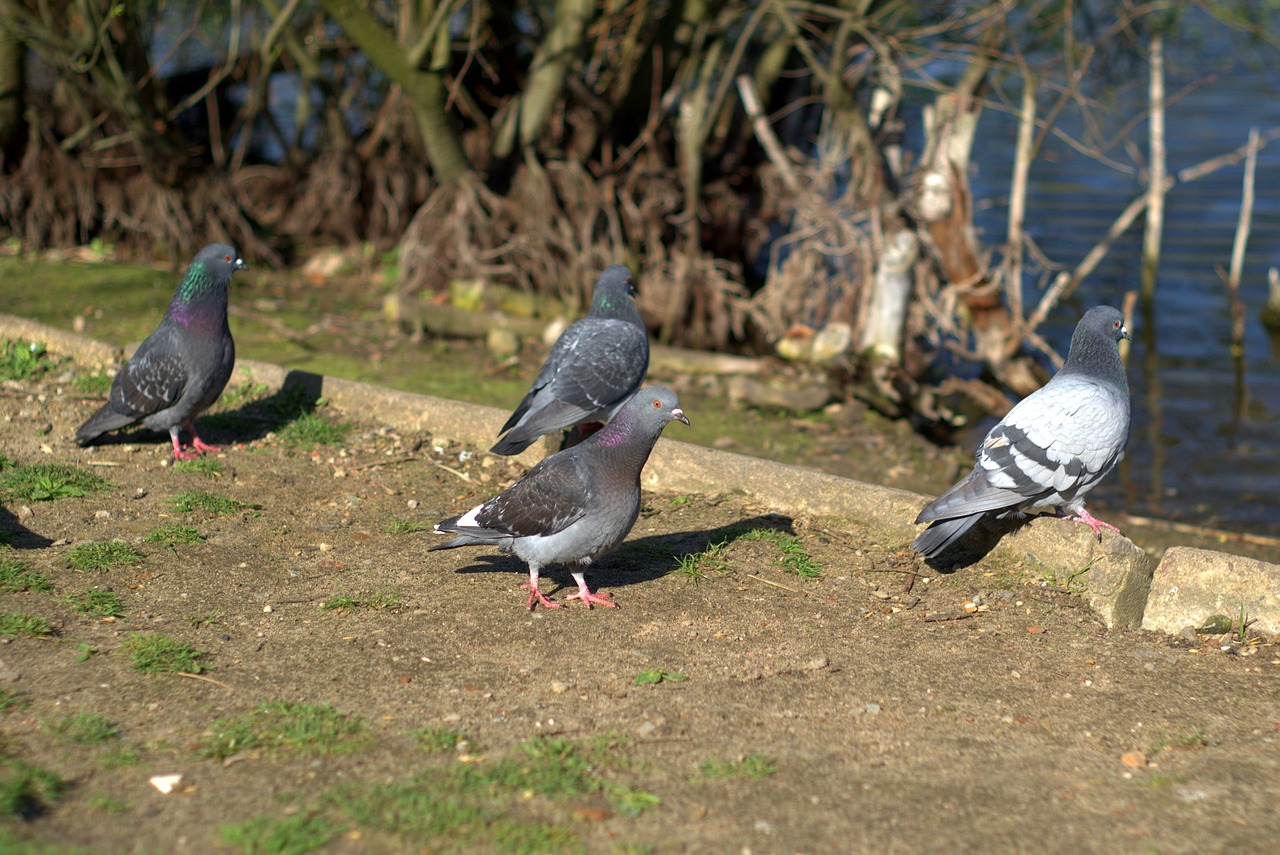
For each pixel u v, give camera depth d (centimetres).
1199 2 1120
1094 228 1708
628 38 1308
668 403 468
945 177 1098
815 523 599
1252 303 1455
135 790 341
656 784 357
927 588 531
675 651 460
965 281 1126
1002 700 424
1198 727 404
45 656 426
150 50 1411
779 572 544
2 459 626
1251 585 489
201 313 645
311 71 1392
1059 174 1977
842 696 425
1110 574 509
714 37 1226
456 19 1502
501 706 408
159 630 458
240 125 1678
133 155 1359
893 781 363
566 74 1202
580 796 348
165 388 645
